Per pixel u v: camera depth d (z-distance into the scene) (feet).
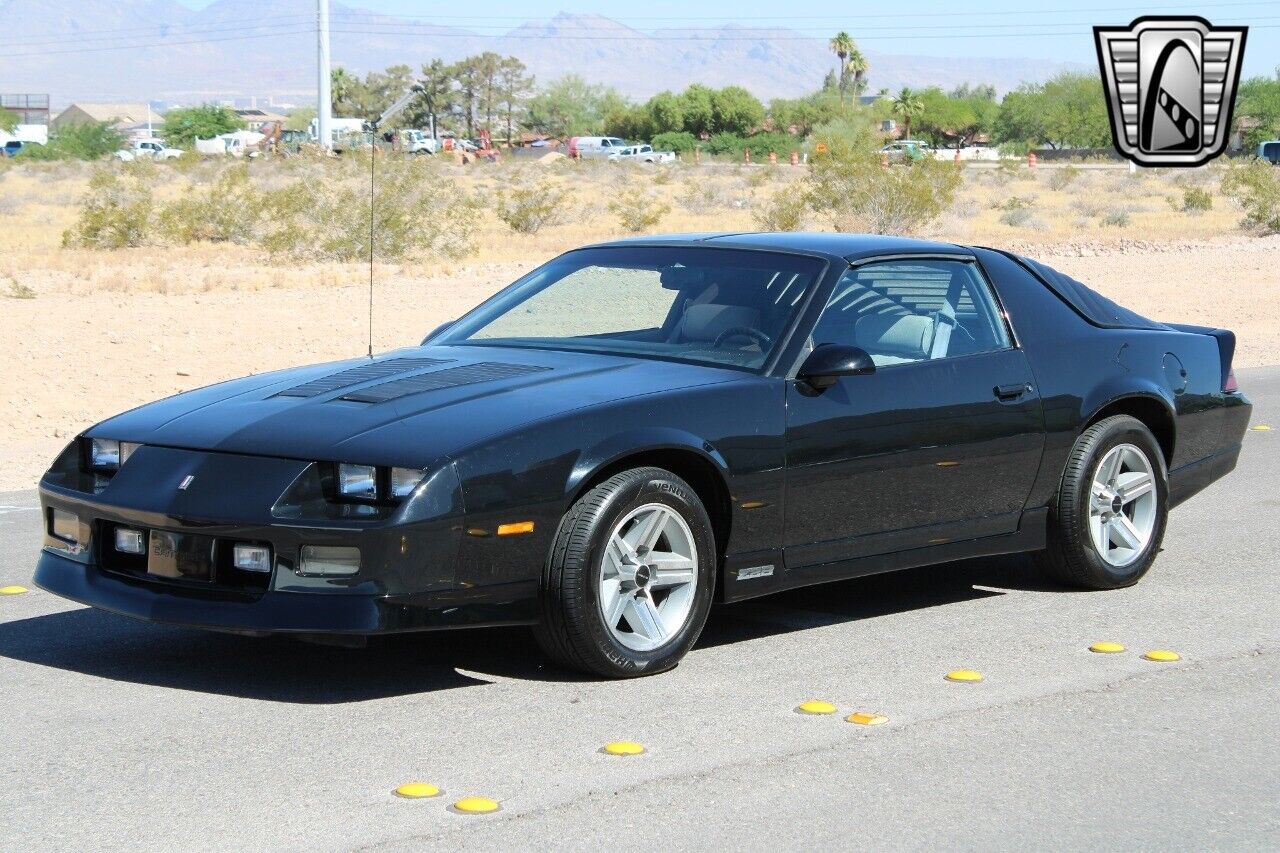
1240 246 109.60
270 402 17.90
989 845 12.90
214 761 14.70
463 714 16.29
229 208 105.19
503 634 19.65
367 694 17.01
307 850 12.49
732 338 19.40
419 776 14.33
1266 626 20.59
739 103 436.35
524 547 16.71
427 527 15.98
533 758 14.88
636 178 225.56
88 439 17.99
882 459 19.58
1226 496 30.68
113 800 13.64
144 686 17.26
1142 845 12.98
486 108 488.02
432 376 18.58
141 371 48.26
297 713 16.28
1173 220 144.36
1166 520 23.27
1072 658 18.92
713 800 13.80
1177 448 23.84
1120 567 22.66
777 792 14.05
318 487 16.25
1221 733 15.99
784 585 19.07
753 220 127.85
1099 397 22.13
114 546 17.34
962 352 20.86
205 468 16.69
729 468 18.07
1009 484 21.31
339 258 92.53
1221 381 24.76
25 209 141.49
